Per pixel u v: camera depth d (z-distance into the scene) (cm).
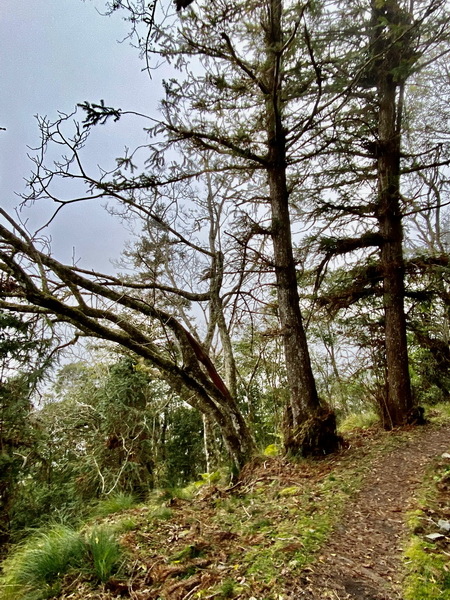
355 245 800
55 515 860
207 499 508
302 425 628
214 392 645
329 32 635
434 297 805
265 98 631
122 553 335
